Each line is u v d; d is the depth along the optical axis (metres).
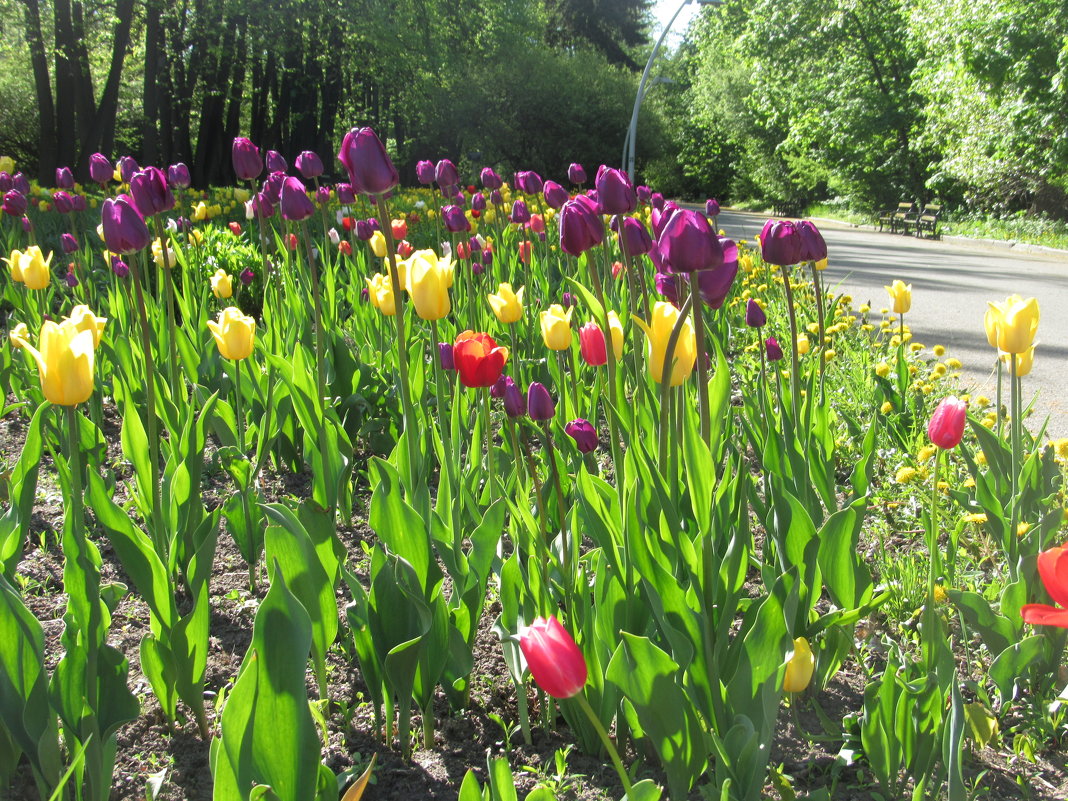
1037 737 2.37
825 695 2.58
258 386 4.19
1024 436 3.45
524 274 6.32
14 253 3.77
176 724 2.42
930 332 8.93
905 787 2.13
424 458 3.25
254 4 25.53
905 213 33.41
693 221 1.88
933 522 2.21
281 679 1.52
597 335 2.50
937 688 2.07
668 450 2.43
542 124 41.34
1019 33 22.78
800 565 2.47
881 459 4.36
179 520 2.88
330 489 3.46
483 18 37.88
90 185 16.97
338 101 35.91
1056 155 23.39
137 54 34.16
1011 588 2.49
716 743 1.83
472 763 2.30
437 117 39.84
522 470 2.49
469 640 2.46
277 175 5.34
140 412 4.18
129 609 3.07
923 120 35.50
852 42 36.12
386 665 2.18
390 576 2.22
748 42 38.28
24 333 3.60
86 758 1.93
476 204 7.75
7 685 1.86
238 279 7.02
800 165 46.97
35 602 3.11
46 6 24.53
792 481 2.91
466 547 3.39
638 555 2.03
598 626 2.13
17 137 38.31
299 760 1.55
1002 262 18.95
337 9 28.23
